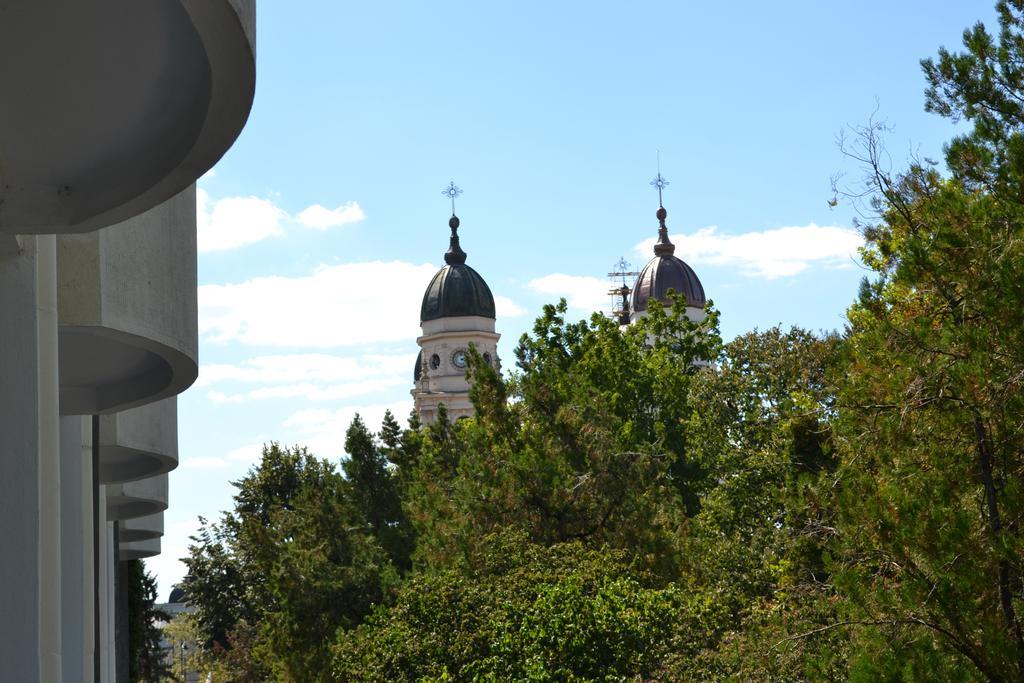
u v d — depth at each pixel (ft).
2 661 32.99
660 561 116.78
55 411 39.65
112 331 47.91
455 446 185.16
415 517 144.25
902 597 47.91
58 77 29.09
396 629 88.74
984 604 47.06
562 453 130.93
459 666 84.94
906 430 51.90
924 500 49.01
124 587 125.18
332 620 152.25
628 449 152.15
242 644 208.74
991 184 51.98
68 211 33.73
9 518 33.76
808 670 53.83
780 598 83.61
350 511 170.71
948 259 51.65
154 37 27.43
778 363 127.44
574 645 78.43
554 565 95.25
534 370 146.72
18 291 34.63
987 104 53.83
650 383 177.88
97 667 70.33
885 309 57.72
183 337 53.01
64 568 59.67
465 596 88.28
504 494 123.75
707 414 156.46
